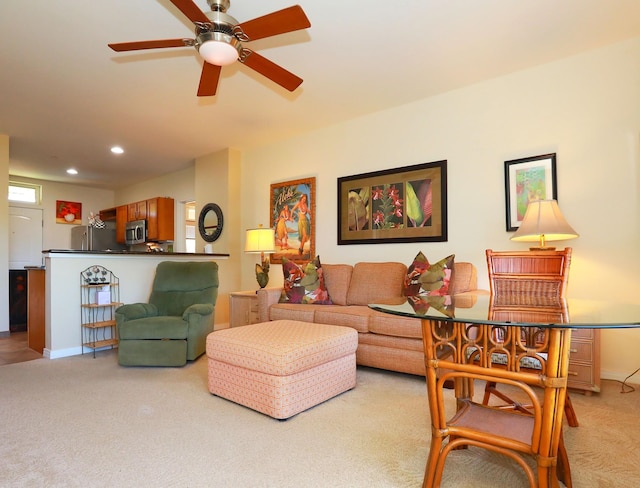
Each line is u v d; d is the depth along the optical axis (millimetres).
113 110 4027
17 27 2582
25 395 2711
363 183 4262
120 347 3434
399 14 2492
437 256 3752
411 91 3672
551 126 3162
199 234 5805
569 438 2006
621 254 2879
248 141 5117
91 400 2609
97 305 3936
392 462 1789
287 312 3631
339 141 4484
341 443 1976
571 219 3066
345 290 3893
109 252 4152
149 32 2654
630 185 2852
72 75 3258
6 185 4828
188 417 2316
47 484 1622
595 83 2982
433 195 3768
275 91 3631
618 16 2541
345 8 2424
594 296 2965
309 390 2424
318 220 4668
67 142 5102
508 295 2271
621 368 2916
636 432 2070
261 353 2340
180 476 1679
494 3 2391
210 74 2535
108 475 1688
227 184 5402
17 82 3381
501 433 1454
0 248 4824
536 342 1906
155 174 7051
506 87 3375
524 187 3270
